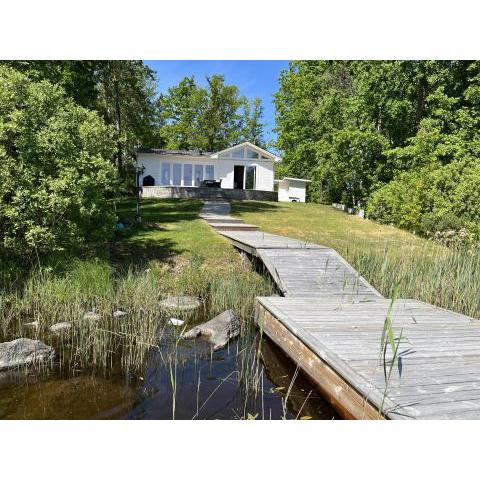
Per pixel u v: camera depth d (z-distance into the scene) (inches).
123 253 358.6
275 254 320.5
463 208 522.6
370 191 797.9
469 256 327.3
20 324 221.8
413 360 141.1
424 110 786.8
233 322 228.5
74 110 299.3
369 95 800.9
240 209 684.7
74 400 146.6
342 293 255.9
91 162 283.6
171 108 1478.8
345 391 127.9
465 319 199.8
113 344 203.3
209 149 1488.7
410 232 574.9
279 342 194.7
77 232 281.4
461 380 126.0
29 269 278.4
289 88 1160.2
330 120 943.7
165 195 878.4
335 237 490.9
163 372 173.5
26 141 256.7
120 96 930.1
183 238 410.0
